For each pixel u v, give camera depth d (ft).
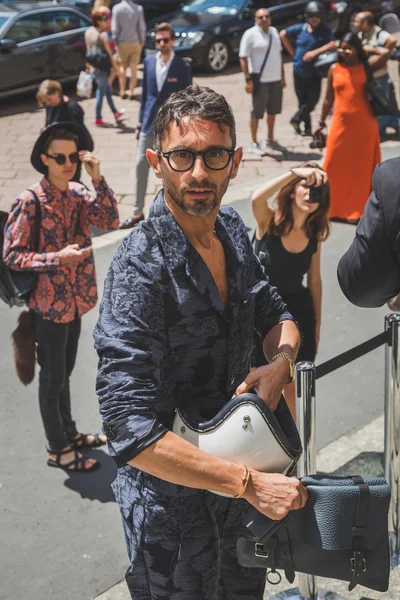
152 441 6.07
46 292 13.20
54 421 14.49
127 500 7.00
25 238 13.00
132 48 41.93
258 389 6.91
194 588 7.01
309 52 34.60
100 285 22.58
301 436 9.08
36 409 16.94
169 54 25.70
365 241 6.26
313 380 8.96
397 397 10.60
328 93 27.55
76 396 17.37
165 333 6.48
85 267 13.58
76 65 44.29
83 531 13.32
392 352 10.56
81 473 14.69
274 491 6.28
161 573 7.00
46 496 14.15
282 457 6.57
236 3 47.83
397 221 6.04
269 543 6.79
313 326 13.87
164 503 6.79
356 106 25.63
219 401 6.97
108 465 14.93
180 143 6.10
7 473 14.79
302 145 35.06
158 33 25.26
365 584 6.89
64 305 13.32
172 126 6.14
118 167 32.71
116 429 6.14
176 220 6.44
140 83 45.98
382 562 6.84
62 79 43.98
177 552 6.93
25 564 12.59
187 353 6.66
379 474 13.80
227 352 6.86
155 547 6.93
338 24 51.39
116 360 6.23
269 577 10.92
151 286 6.33
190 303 6.47
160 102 25.66
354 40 25.50
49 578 12.28
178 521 6.82
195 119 6.06
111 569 12.47
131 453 6.10
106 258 24.20
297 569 6.86
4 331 20.21
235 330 6.88
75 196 13.53
